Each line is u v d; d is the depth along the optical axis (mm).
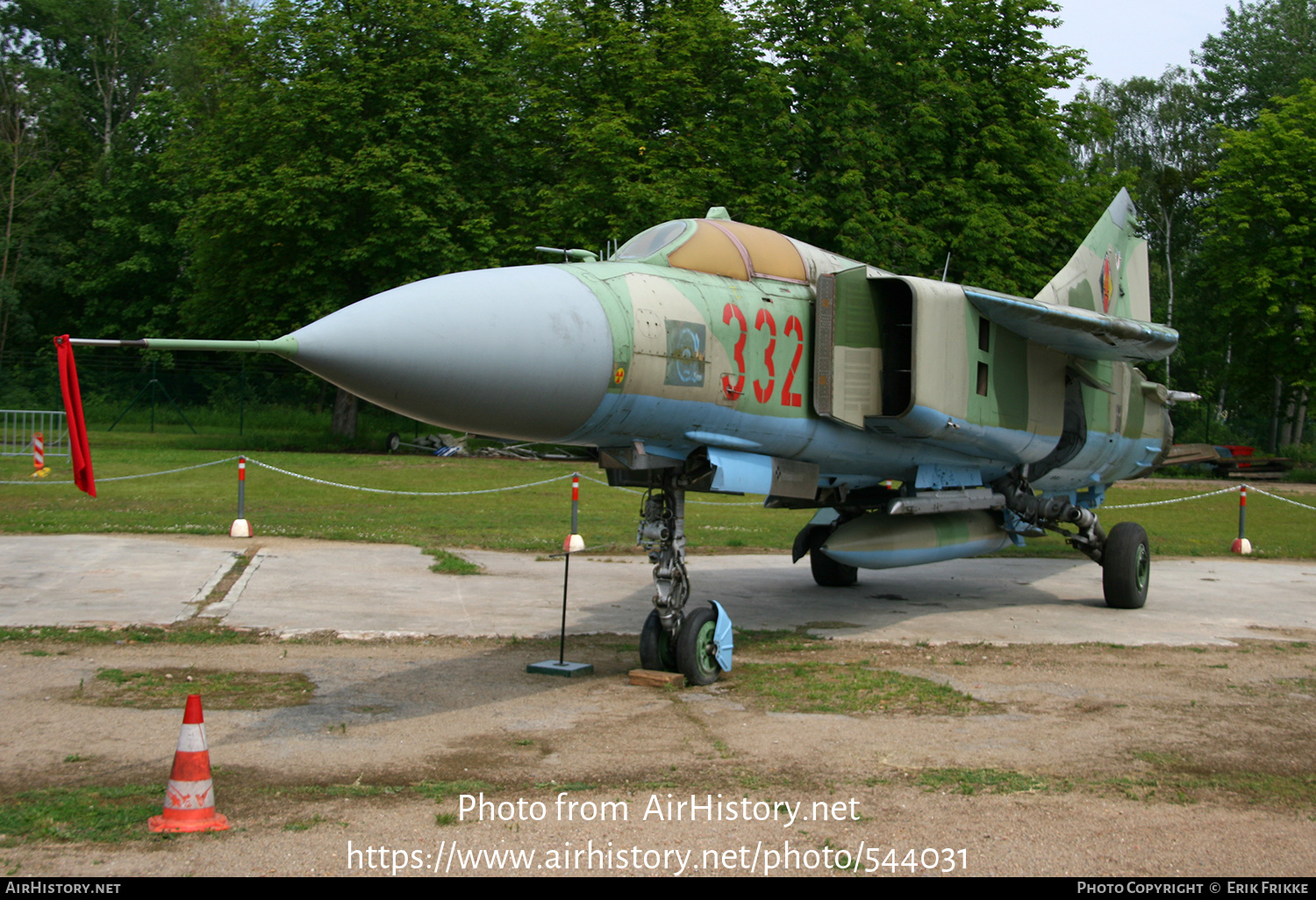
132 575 11500
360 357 5586
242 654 8117
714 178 29297
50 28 57125
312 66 33219
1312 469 36969
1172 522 21531
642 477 8188
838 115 30312
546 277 6734
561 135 33781
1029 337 10617
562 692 7195
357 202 33000
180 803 4539
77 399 5730
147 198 50438
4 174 50312
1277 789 5312
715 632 7680
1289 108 37500
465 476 25859
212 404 44500
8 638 8398
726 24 31031
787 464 8867
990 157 31484
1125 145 54406
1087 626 10219
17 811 4703
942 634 9648
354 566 12648
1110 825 4754
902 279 8852
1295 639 9641
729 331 7691
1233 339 40688
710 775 5387
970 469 11055
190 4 57812
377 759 5594
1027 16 32156
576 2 33469
